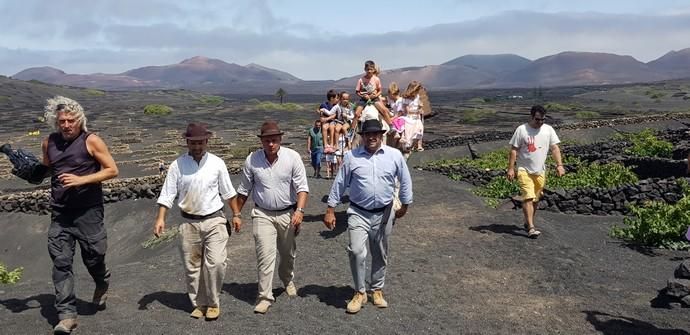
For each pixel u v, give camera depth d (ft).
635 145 65.16
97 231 17.53
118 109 295.48
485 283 22.49
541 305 20.13
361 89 33.63
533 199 28.45
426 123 193.98
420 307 19.76
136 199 53.72
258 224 18.99
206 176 17.74
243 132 173.17
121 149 132.98
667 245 29.14
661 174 48.08
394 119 31.63
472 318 18.81
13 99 365.61
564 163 52.60
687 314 19.11
